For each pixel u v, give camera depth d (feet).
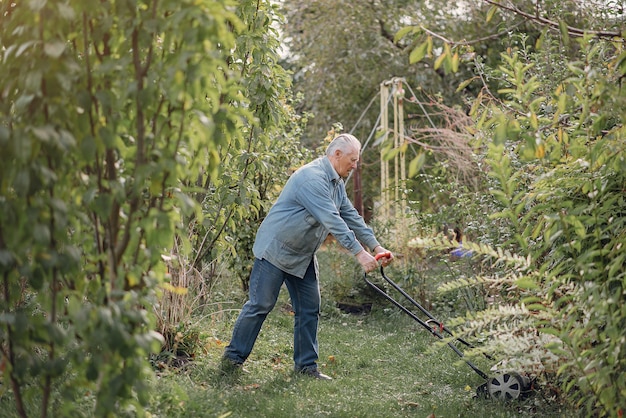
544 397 15.17
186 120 9.65
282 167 27.63
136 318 9.16
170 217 9.91
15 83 8.86
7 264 8.81
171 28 9.09
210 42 9.23
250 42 17.98
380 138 10.32
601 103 11.23
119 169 9.86
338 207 18.07
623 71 10.96
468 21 45.37
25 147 8.32
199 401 13.76
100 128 8.99
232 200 18.74
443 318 24.88
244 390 16.08
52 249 9.04
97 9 8.98
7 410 11.80
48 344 9.57
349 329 25.05
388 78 48.55
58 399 11.99
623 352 11.16
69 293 9.64
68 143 8.52
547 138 12.15
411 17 47.19
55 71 8.57
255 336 17.34
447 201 30.07
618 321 11.07
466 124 25.88
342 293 28.81
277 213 17.42
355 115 51.55
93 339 8.93
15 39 9.27
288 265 17.28
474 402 15.62
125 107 9.78
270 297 17.29
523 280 12.28
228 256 25.58
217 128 9.77
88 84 9.01
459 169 25.20
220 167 17.95
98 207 9.11
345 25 49.32
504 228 18.24
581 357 11.64
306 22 51.42
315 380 17.33
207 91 9.91
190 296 19.95
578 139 12.27
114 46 9.51
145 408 11.94
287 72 20.31
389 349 21.93
